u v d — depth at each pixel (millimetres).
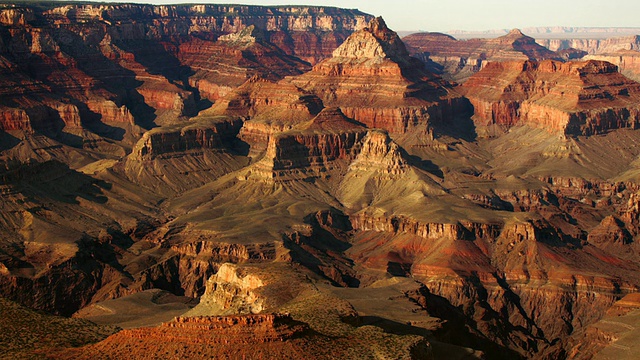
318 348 146500
